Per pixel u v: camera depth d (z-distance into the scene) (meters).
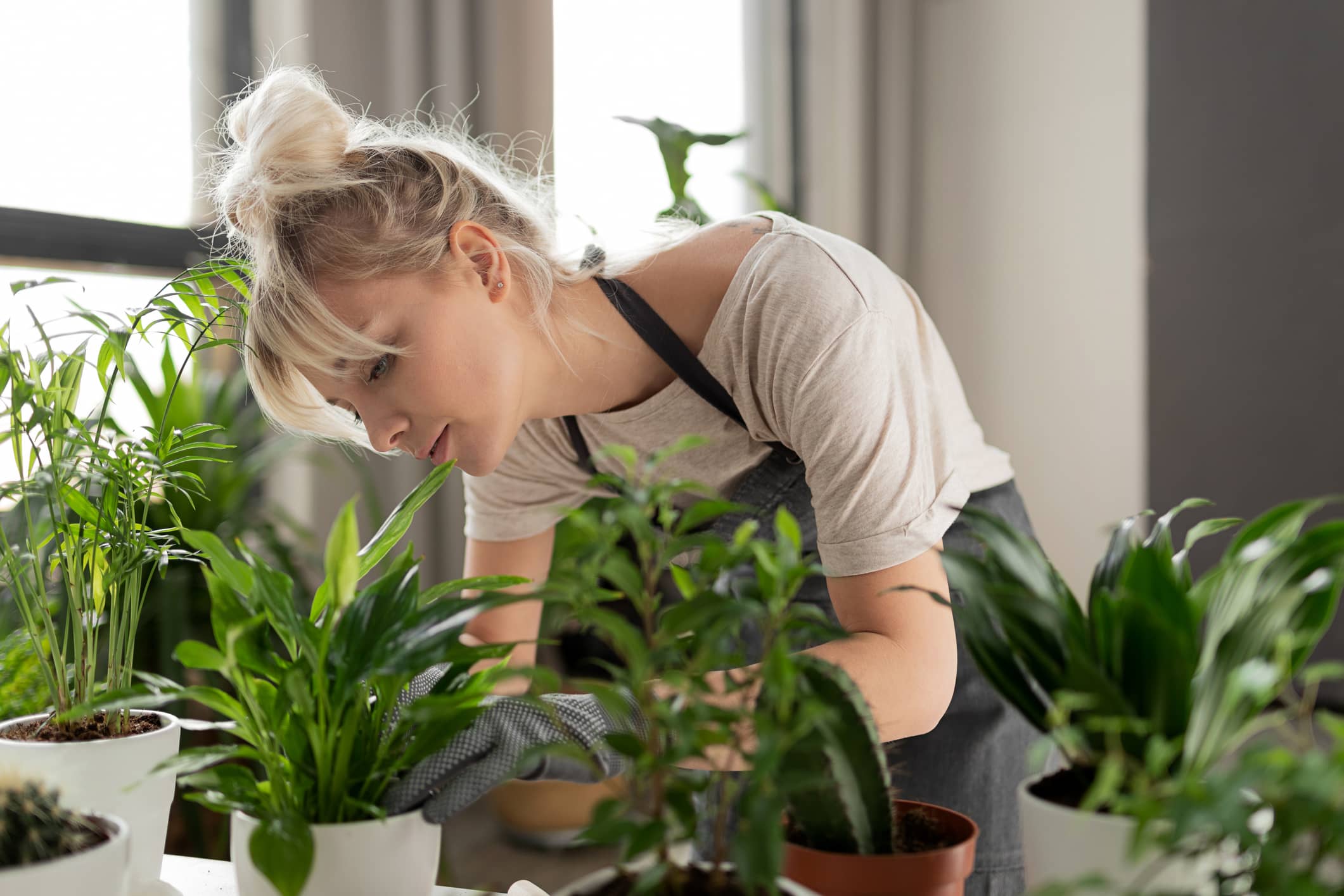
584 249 1.12
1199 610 0.57
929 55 3.60
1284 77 2.59
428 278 0.95
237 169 0.95
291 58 2.08
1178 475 2.75
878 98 3.54
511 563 1.33
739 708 0.55
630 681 0.53
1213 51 2.68
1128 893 0.47
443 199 0.97
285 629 0.67
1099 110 3.27
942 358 1.20
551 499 1.31
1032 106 3.40
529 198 1.16
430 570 2.32
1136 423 3.22
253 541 1.93
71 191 1.97
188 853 1.83
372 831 0.66
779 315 0.98
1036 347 3.41
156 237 2.06
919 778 1.18
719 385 1.08
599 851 2.43
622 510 0.52
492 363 0.98
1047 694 0.59
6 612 1.10
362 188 0.93
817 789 0.58
